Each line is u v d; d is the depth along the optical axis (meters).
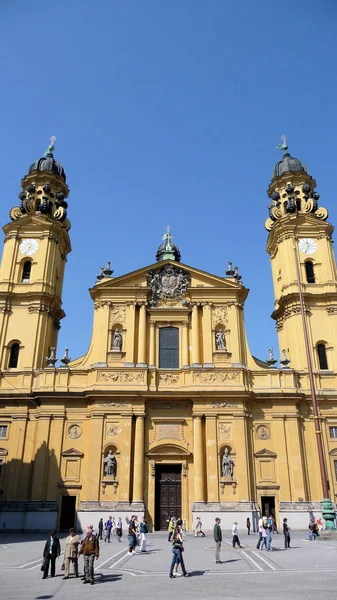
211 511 38.97
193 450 41.34
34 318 46.38
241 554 25.78
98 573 20.14
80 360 45.94
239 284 46.97
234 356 44.44
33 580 18.33
